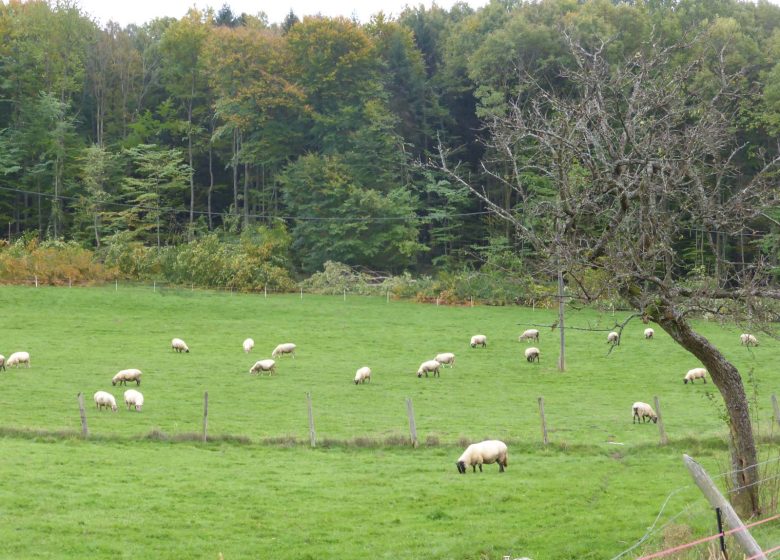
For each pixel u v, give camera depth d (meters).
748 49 86.31
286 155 125.00
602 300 20.39
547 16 108.81
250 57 125.31
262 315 80.62
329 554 21.62
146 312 79.06
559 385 53.69
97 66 136.88
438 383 53.75
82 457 31.86
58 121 119.25
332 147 119.62
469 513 25.12
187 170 124.00
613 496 26.64
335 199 114.06
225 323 76.00
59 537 22.58
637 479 29.00
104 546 21.98
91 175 116.12
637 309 20.91
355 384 52.88
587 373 57.91
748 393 50.75
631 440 37.62
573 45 20.97
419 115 129.50
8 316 73.69
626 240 19.94
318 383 52.84
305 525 24.06
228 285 95.06
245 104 122.75
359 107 120.31
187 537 22.94
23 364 55.97
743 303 20.53
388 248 110.75
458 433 39.12
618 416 44.19
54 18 129.12
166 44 133.50
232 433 38.06
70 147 122.25
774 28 104.62
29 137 118.06
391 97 128.25
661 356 64.31
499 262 91.69
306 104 124.00
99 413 42.72
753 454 21.52
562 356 58.84
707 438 35.81
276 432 39.16
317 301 90.31
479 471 30.66
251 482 28.80
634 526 22.94
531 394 50.62
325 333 72.62
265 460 32.41
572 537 22.19
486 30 132.88
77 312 77.06
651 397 50.09
